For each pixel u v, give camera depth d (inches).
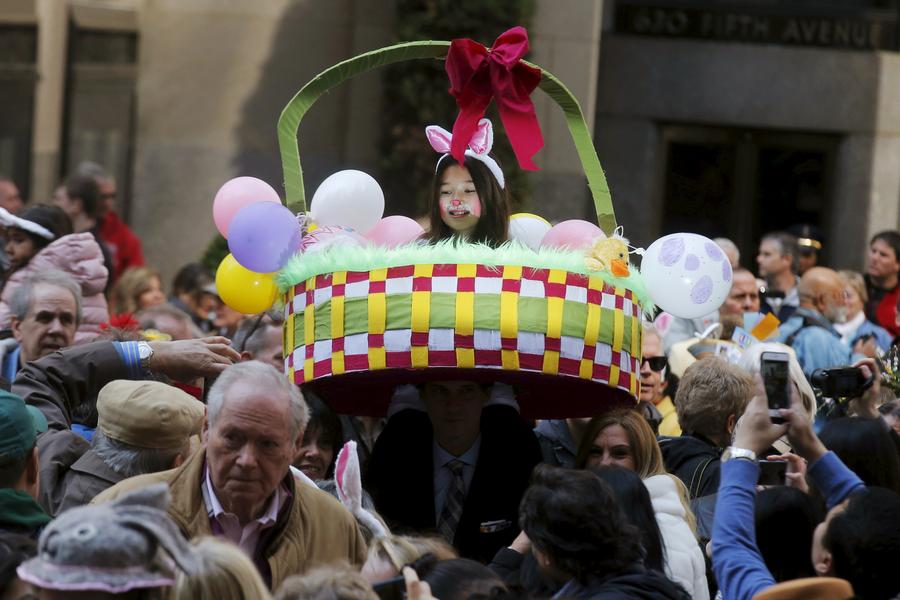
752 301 741.9
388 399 480.1
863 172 1205.1
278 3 1096.8
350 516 379.2
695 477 480.1
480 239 457.1
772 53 1201.4
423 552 352.5
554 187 1086.4
